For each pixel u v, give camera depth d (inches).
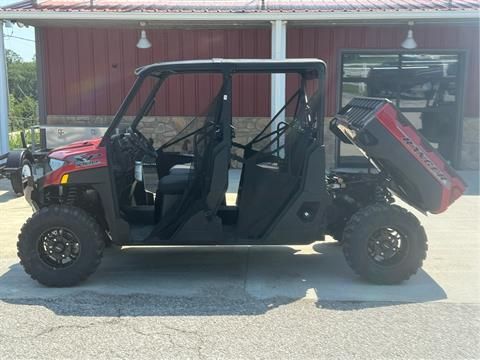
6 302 171.0
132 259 218.4
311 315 160.6
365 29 465.7
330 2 470.3
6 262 214.1
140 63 479.8
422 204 193.8
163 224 185.8
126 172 195.3
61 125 477.1
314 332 148.9
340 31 466.9
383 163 192.2
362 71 475.5
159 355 136.0
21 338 145.7
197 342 143.0
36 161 371.9
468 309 164.9
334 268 206.5
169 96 469.4
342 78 476.4
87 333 148.7
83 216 181.9
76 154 183.0
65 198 193.9
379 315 160.4
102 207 191.2
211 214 184.4
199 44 475.5
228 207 204.1
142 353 137.0
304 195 182.4
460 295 177.0
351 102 215.6
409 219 183.9
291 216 184.1
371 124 180.1
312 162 181.2
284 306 167.8
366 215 184.5
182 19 395.2
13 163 338.6
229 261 216.1
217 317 159.3
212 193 181.8
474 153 479.2
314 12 391.9
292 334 147.7
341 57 470.9
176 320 157.2
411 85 475.5
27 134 617.6
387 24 445.1
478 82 471.2
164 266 209.5
